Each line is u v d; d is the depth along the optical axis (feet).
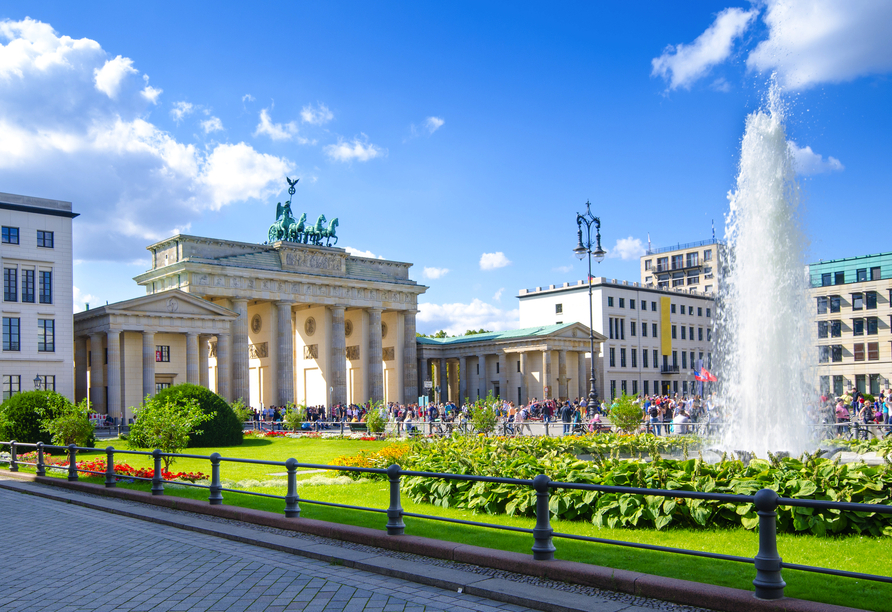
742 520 53.67
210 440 182.91
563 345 400.26
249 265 349.00
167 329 295.07
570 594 38.27
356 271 399.24
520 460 72.02
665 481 57.72
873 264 415.85
